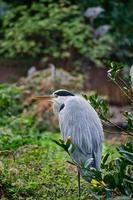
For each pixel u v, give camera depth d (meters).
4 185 9.09
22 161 10.47
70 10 23.55
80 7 24.56
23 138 12.21
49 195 9.05
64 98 8.95
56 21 23.16
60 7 24.12
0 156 10.73
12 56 22.83
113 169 7.72
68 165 10.52
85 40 23.05
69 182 9.55
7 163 10.21
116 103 19.98
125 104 19.88
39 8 23.67
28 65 22.84
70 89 17.62
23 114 15.39
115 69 8.16
